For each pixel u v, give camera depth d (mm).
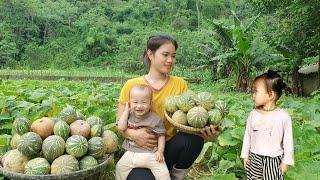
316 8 14109
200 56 31359
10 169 4023
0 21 59375
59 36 61375
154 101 4438
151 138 4219
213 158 5887
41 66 52906
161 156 4184
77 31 61750
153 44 4316
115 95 11062
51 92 9703
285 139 4137
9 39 56156
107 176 5172
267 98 4207
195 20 61188
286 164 4102
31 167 3936
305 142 5812
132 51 50469
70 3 71750
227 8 63156
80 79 31891
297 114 8945
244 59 20531
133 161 4191
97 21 62812
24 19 59938
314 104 9453
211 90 22375
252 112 4398
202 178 5352
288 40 16422
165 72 4371
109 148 4453
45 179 3834
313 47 16531
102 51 56406
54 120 4426
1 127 6117
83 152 4098
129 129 4242
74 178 3953
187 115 4172
